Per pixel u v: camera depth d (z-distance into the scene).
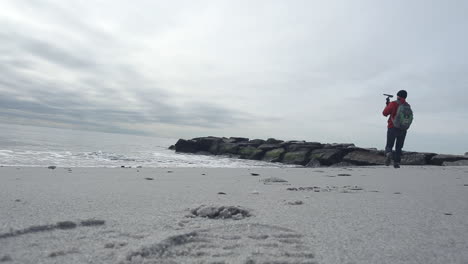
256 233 2.20
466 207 3.39
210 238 2.06
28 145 24.91
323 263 1.69
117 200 3.47
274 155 28.86
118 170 8.33
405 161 19.50
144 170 8.67
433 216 2.90
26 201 3.22
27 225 2.17
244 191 4.52
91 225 2.33
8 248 1.78
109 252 1.76
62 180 5.55
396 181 6.24
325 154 25.03
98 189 4.40
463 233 2.33
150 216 2.66
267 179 6.11
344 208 3.21
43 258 1.65
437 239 2.17
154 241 1.86
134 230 2.20
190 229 2.23
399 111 9.84
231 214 2.74
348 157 23.80
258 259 1.70
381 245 2.01
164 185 5.12
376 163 21.95
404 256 1.83
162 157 23.83
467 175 7.98
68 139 45.59
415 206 3.39
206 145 37.22
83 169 8.55
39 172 7.12
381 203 3.55
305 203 3.47
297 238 2.12
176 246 1.88
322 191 4.58
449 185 5.59
